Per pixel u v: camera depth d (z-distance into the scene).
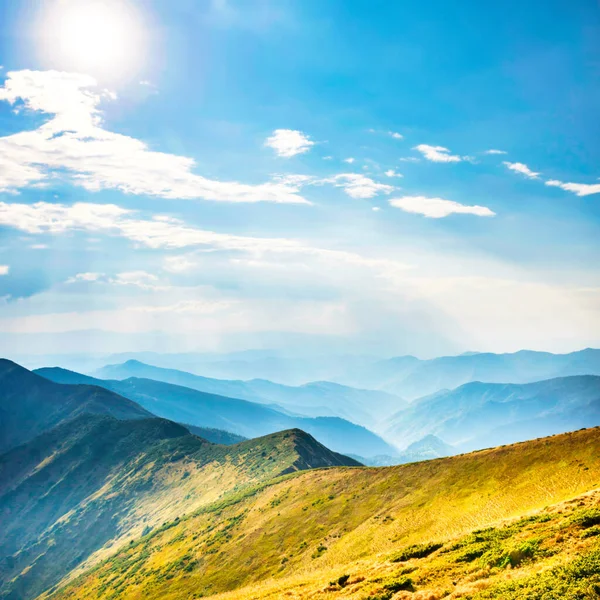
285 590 49.41
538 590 23.55
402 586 34.31
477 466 84.81
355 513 94.62
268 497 135.38
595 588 22.08
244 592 63.53
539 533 34.94
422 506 81.06
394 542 71.38
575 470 65.25
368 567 44.66
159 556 141.50
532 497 63.06
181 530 156.00
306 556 87.00
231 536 120.31
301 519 105.44
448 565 35.00
